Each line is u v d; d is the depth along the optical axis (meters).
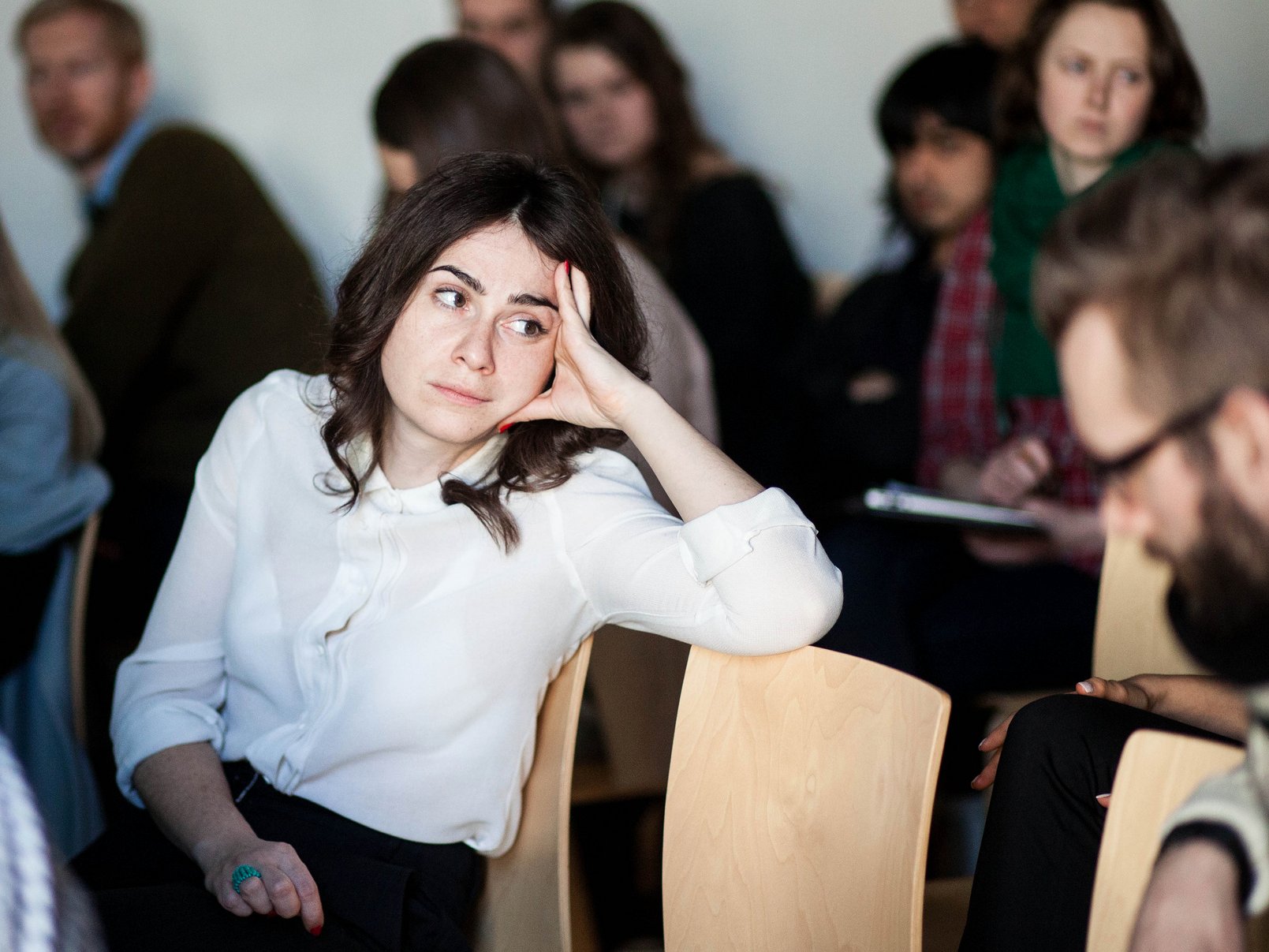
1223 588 0.91
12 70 4.12
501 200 1.43
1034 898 1.33
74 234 4.23
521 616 1.50
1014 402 2.44
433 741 1.50
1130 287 0.89
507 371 1.44
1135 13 2.25
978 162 2.64
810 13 3.71
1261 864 0.96
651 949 1.81
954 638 2.30
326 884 1.40
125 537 2.97
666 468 1.44
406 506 1.51
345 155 4.14
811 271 3.86
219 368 3.03
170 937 1.33
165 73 4.13
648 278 2.22
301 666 1.55
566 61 3.18
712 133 3.88
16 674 2.28
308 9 4.05
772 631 1.36
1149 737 1.08
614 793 2.21
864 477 2.79
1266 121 3.17
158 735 1.57
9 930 0.87
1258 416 0.87
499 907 1.57
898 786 1.25
